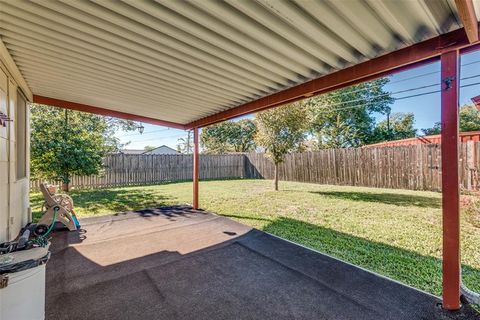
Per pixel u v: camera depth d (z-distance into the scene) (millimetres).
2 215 3268
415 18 1904
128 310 2131
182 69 3170
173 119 6070
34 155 6988
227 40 2441
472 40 1873
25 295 1586
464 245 3496
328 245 3625
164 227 4562
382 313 2074
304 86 3518
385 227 4398
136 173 11570
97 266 2967
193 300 2281
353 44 2320
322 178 10703
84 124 9711
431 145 7914
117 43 2564
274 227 4531
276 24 2092
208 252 3402
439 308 2139
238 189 9453
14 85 3727
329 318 2021
